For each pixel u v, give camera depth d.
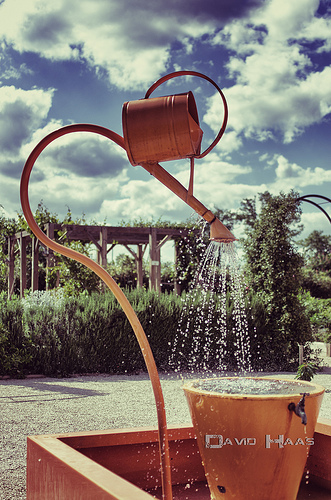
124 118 1.95
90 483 1.61
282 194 11.53
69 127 2.08
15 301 9.88
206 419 1.93
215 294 10.49
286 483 1.92
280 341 11.00
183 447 2.50
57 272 13.64
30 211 2.05
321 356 13.80
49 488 1.95
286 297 11.09
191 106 2.03
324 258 38.28
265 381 2.34
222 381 2.33
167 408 6.38
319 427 2.40
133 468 2.38
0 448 4.50
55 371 9.34
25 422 5.50
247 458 1.86
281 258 11.13
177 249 14.83
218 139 2.06
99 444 2.31
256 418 1.83
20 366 9.12
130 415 5.94
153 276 15.67
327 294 25.42
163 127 1.90
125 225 16.94
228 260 2.21
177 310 10.29
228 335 10.42
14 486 3.50
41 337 9.41
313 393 1.90
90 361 9.64
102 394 7.38
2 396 7.14
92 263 2.06
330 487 2.34
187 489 2.41
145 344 2.03
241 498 1.92
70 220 14.34
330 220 14.59
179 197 2.07
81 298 10.12
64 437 2.25
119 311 9.89
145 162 2.01
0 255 18.50
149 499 1.43
